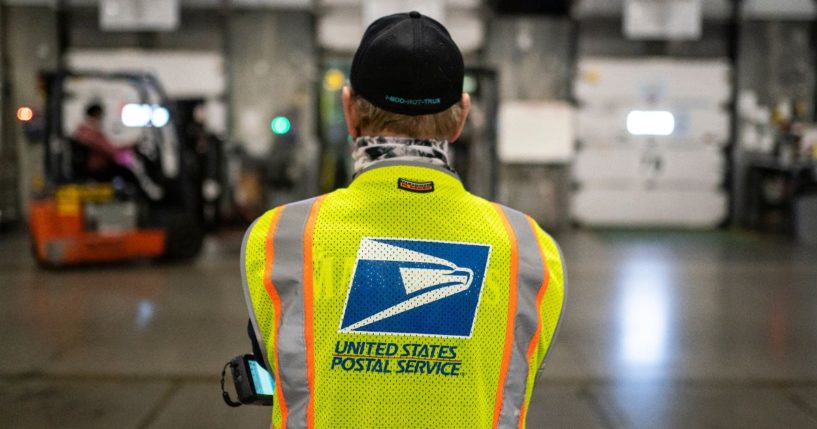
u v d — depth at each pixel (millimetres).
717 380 5105
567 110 12656
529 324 1359
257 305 1338
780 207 12438
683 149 13117
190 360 5430
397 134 1419
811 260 9859
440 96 1374
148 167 9680
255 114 12734
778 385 5016
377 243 1348
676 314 6941
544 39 12875
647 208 13164
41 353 5555
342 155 12766
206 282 8148
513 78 12898
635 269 9164
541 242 1418
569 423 4312
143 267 8984
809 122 13016
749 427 4285
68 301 7188
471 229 1381
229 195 12352
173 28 12555
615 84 12961
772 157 12930
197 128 11531
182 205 9648
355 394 1297
